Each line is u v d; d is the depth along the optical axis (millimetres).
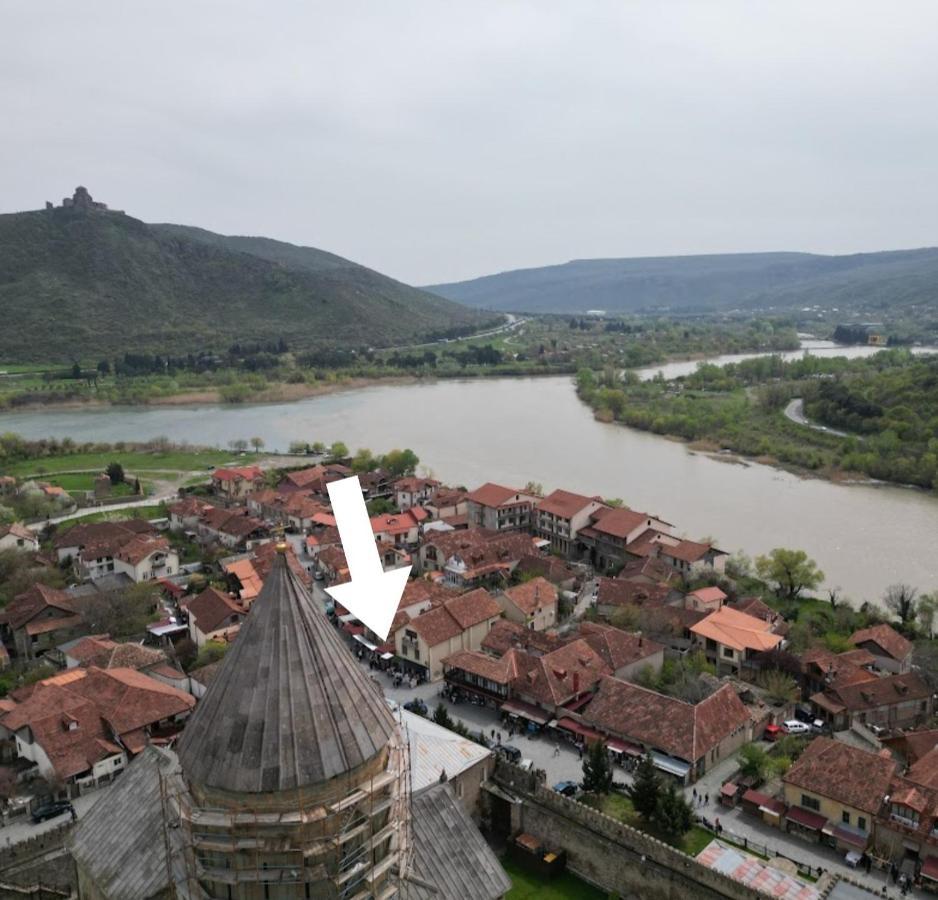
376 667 100125
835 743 70625
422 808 41156
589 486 191250
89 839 40312
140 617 110125
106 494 184375
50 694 78688
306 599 29906
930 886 60250
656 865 56469
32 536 141000
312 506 158000
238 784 27188
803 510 169875
